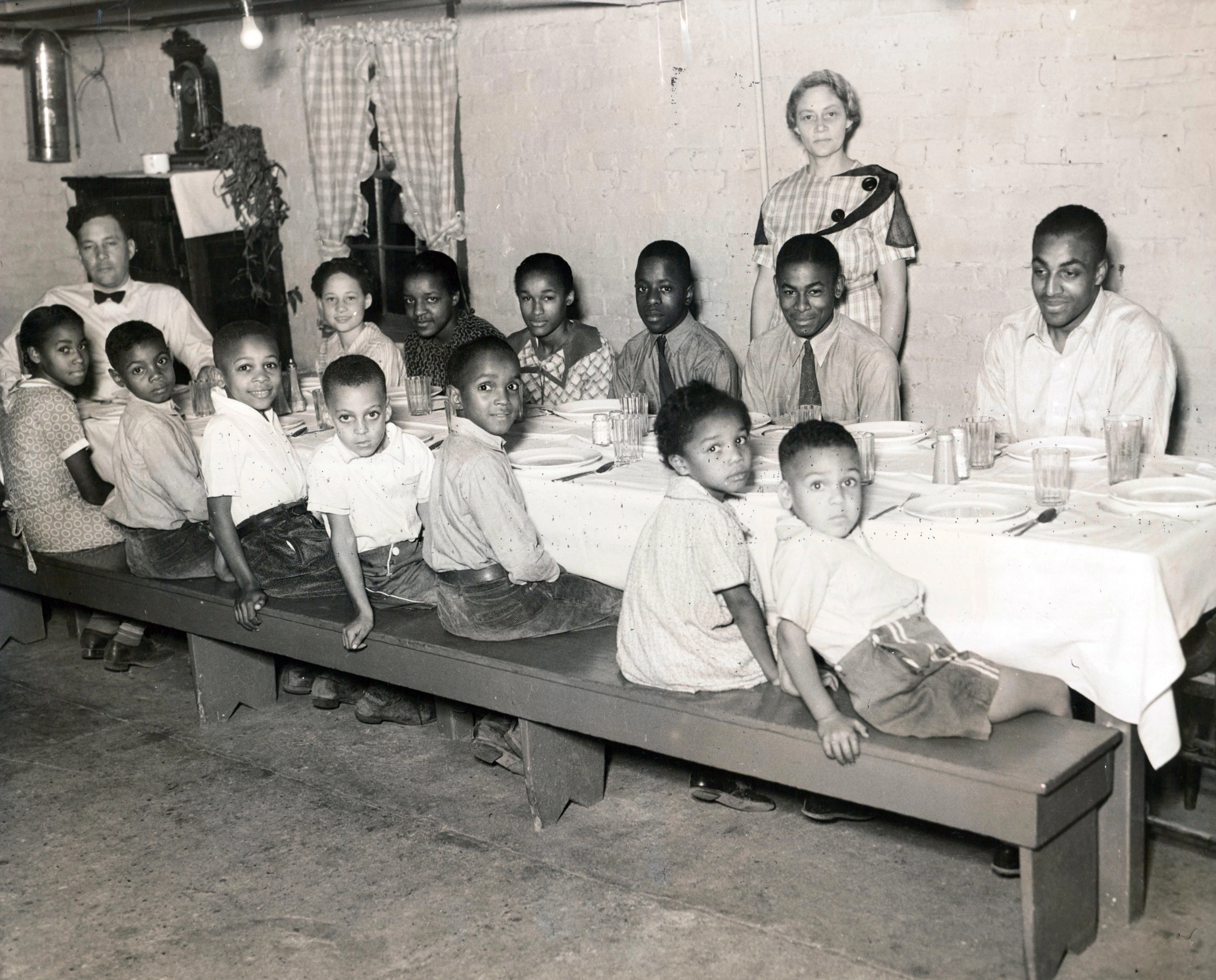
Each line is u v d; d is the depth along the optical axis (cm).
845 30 489
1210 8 410
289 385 445
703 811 312
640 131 558
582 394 466
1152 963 238
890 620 247
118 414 477
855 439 283
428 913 270
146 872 295
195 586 378
